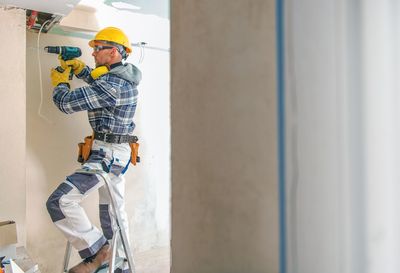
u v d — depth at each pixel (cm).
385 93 50
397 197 49
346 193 54
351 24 53
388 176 50
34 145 277
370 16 52
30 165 275
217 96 82
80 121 296
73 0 217
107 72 255
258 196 71
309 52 58
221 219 81
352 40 53
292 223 60
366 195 52
